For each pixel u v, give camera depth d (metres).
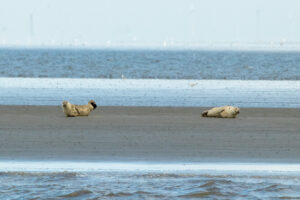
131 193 40.59
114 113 82.25
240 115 80.69
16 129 64.88
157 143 56.91
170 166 47.81
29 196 39.59
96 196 39.81
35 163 48.59
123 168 47.16
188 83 141.25
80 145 55.75
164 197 39.78
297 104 100.81
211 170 46.59
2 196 39.53
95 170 46.50
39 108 88.06
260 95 113.56
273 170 46.69
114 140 58.31
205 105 99.00
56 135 61.06
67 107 76.19
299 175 45.22
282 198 39.59
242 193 40.62
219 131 64.19
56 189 41.31
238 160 49.97
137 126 67.75
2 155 51.28
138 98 107.69
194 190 41.28
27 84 139.75
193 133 62.78
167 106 92.75
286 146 55.84
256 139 59.38
